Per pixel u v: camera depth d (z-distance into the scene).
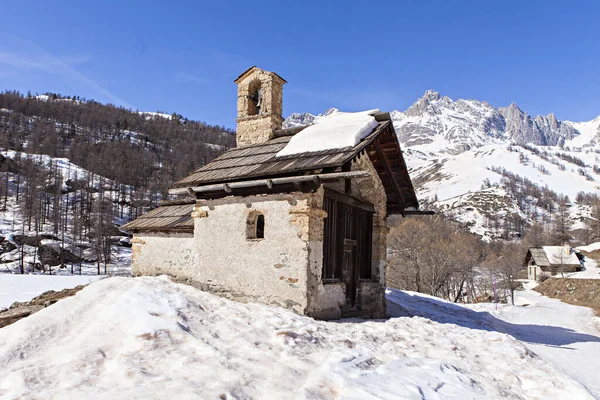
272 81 14.39
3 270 48.72
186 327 7.00
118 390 4.68
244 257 11.11
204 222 12.11
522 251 75.56
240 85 15.12
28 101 153.38
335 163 9.64
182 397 4.54
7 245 55.00
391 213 15.75
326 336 7.88
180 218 13.70
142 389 4.68
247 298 10.89
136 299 7.86
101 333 6.54
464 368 7.55
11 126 126.44
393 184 14.23
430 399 5.54
